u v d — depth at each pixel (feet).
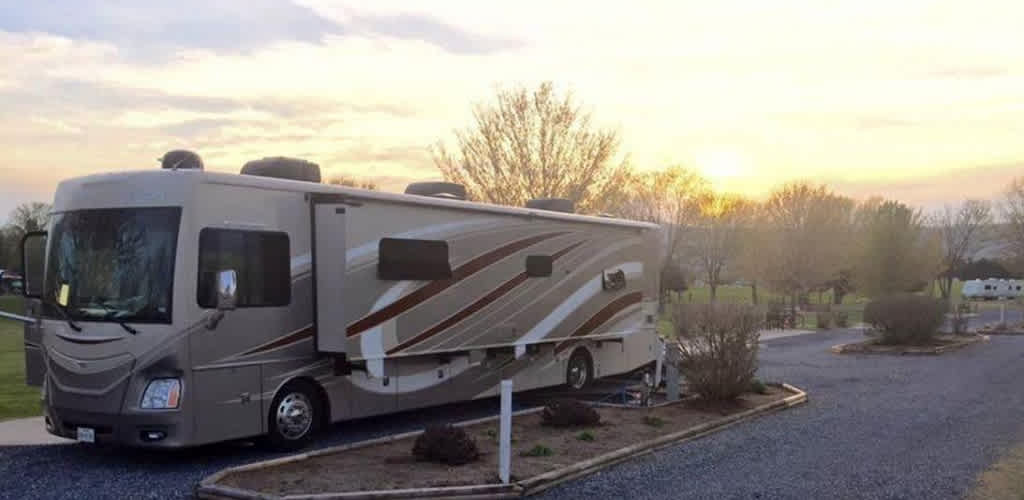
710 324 39.70
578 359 44.29
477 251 36.45
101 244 27.17
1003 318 114.83
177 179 26.63
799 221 164.96
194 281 26.27
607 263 45.85
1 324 101.40
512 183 97.50
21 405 39.45
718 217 168.55
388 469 25.59
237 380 27.40
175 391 25.66
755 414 38.32
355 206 30.30
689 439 32.55
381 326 31.32
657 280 51.01
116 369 26.03
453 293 35.01
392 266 31.78
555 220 41.70
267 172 30.53
